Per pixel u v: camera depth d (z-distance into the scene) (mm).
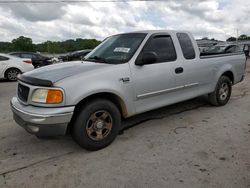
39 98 3361
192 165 3264
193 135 4242
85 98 3611
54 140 4148
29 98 3441
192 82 4973
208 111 5547
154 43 4375
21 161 3477
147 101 4254
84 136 3564
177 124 4773
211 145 3836
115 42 4594
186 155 3537
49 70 3826
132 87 3965
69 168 3271
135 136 4242
